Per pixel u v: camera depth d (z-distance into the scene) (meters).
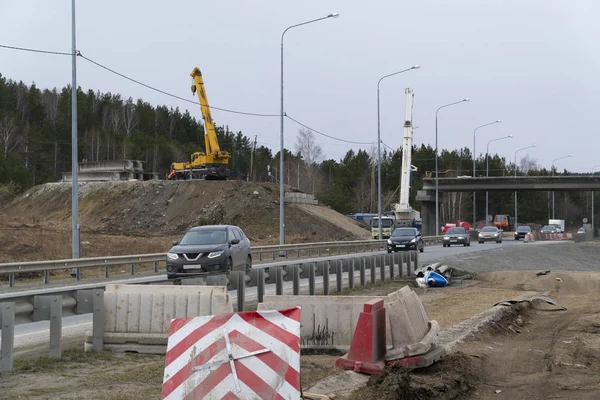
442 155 154.62
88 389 8.38
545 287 25.92
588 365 10.91
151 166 126.06
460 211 119.25
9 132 109.75
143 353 10.90
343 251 50.22
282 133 42.47
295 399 5.95
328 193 108.75
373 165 119.50
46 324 14.56
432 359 10.34
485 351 12.18
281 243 41.66
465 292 23.05
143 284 12.00
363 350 9.75
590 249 48.31
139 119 149.88
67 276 28.77
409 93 72.81
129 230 66.88
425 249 50.00
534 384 9.71
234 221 66.69
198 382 5.96
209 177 75.94
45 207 80.69
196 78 73.00
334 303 11.40
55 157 115.19
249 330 6.15
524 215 135.12
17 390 8.23
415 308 10.95
